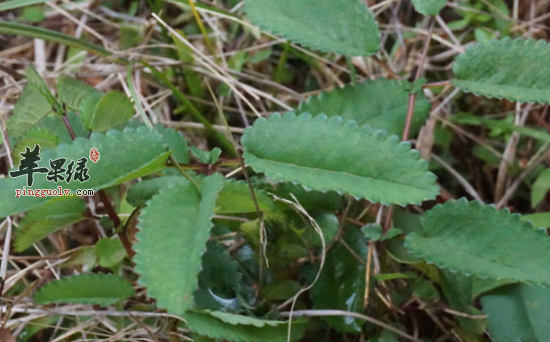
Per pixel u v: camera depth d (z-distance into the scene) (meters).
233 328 0.33
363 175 0.33
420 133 0.42
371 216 0.38
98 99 0.36
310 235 0.36
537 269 0.33
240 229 0.36
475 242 0.34
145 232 0.31
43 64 0.45
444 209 0.34
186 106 0.41
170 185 0.33
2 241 0.40
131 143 0.33
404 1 0.46
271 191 0.36
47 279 0.39
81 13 0.46
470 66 0.35
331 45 0.35
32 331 0.38
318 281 0.37
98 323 0.38
